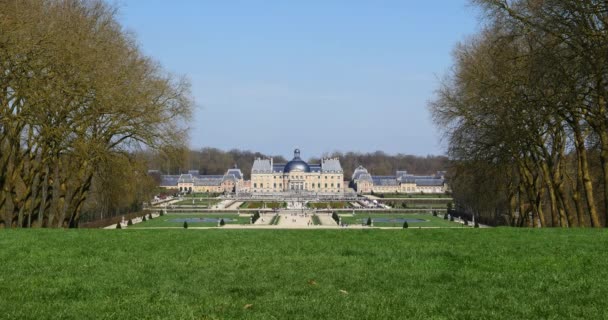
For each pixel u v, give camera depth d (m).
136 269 19.64
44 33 43.94
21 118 44.41
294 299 15.42
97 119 51.38
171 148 54.81
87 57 46.72
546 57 40.12
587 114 43.00
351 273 18.94
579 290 16.19
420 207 171.38
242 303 14.98
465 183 66.44
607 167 42.44
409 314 13.91
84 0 52.72
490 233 30.81
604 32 38.16
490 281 17.50
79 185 52.62
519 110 47.69
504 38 44.91
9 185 49.41
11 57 42.16
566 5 37.28
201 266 20.30
